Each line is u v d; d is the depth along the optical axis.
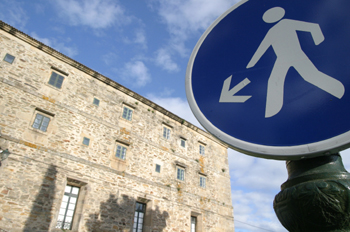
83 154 11.82
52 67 12.37
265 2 2.64
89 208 11.01
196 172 16.67
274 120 2.06
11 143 9.96
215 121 2.37
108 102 13.95
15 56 11.37
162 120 16.41
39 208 9.71
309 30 2.23
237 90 2.39
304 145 1.84
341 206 1.59
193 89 2.71
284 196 1.83
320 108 1.91
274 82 2.21
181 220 14.34
